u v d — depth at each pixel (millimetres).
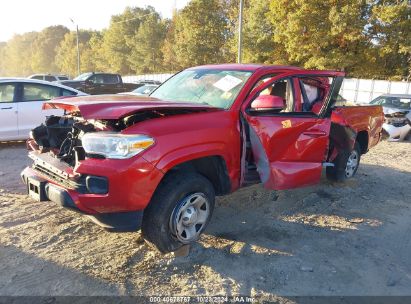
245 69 4637
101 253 3828
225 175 4078
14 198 5258
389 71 34250
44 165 3797
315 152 4910
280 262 3801
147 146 3318
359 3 27734
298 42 29891
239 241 4215
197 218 3854
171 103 3799
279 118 4457
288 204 5434
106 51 82750
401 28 28547
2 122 8047
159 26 68875
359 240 4395
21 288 3223
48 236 4137
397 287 3490
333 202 5617
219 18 46844
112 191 3213
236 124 4078
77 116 4023
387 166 8312
